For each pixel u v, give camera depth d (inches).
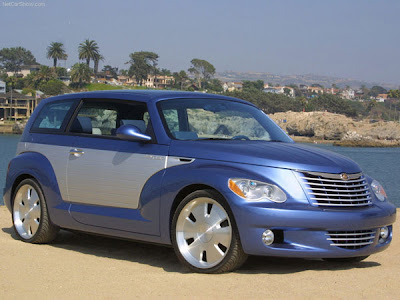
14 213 256.2
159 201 204.1
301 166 192.5
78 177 231.8
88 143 232.4
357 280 182.4
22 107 6884.8
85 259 215.3
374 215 197.6
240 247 186.4
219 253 189.3
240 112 237.0
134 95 229.8
